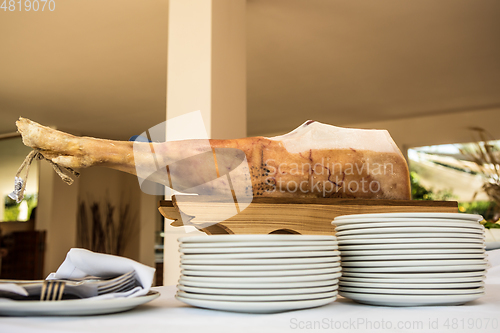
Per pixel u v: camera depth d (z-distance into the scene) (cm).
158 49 383
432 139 600
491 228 137
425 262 55
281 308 49
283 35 354
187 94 247
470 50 392
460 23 342
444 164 680
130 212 805
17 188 60
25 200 679
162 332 41
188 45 251
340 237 61
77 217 732
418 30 352
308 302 50
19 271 613
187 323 45
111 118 605
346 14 323
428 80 466
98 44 371
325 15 324
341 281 60
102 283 52
